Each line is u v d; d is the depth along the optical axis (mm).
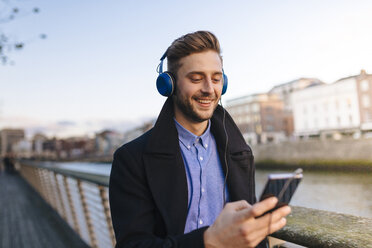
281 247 919
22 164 15070
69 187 4363
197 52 872
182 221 859
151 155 891
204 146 977
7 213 6633
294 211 1020
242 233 566
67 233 4512
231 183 975
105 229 2977
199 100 893
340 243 701
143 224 822
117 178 892
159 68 1062
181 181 895
